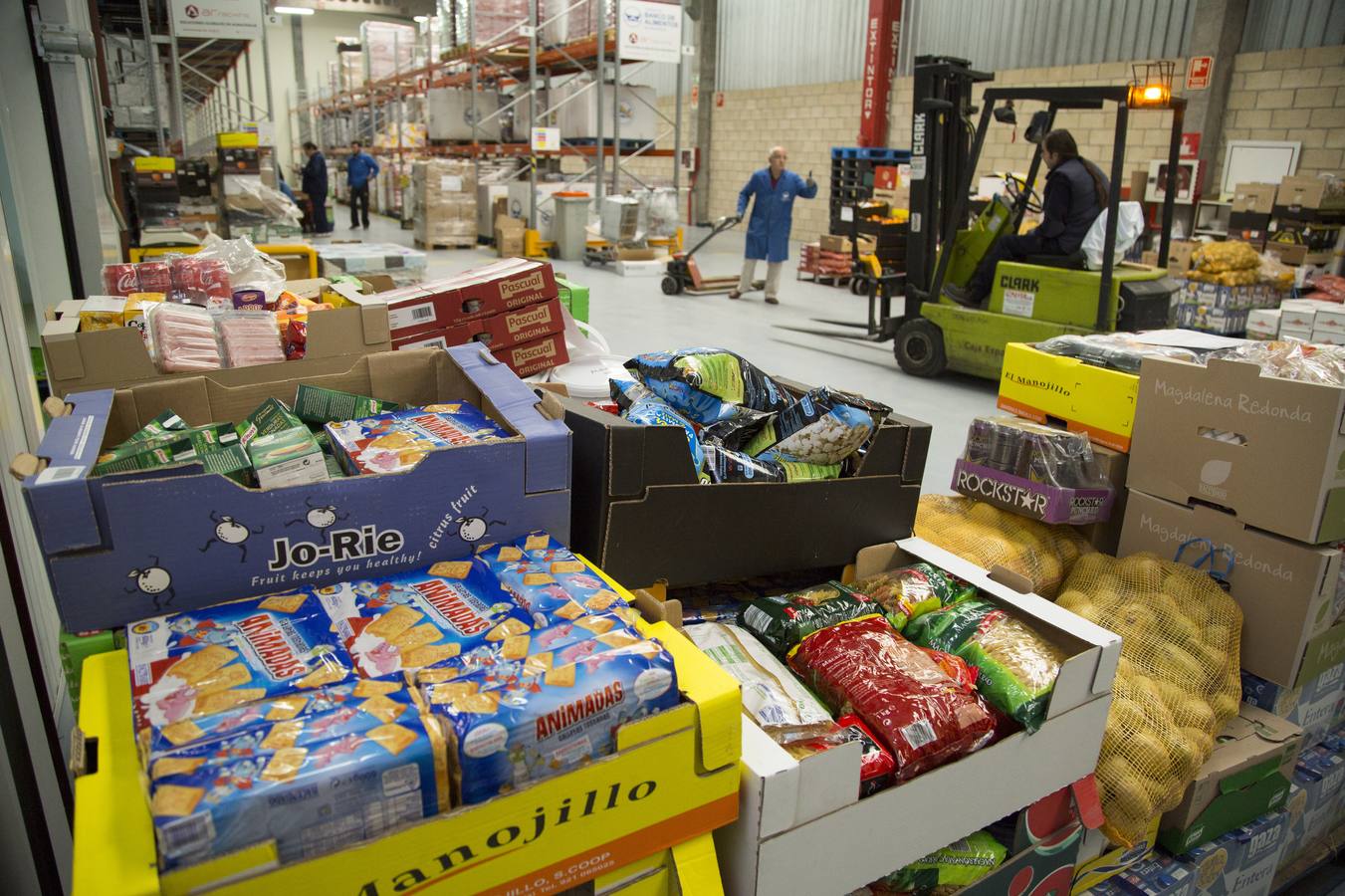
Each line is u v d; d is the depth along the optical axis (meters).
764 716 1.26
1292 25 8.77
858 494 1.67
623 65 12.43
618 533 1.41
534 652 1.01
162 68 12.02
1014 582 1.65
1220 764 1.80
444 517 1.22
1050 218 5.75
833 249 10.20
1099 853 1.70
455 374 1.64
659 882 1.05
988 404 5.73
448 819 0.86
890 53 12.46
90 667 1.00
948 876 1.42
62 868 1.56
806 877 1.16
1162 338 2.46
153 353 1.62
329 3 22.25
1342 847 2.28
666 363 1.69
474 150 13.05
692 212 17.00
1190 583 1.97
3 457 1.64
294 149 24.02
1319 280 7.82
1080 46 10.48
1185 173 9.45
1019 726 1.41
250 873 0.77
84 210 3.64
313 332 1.68
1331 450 1.76
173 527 1.05
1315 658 1.94
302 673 0.97
